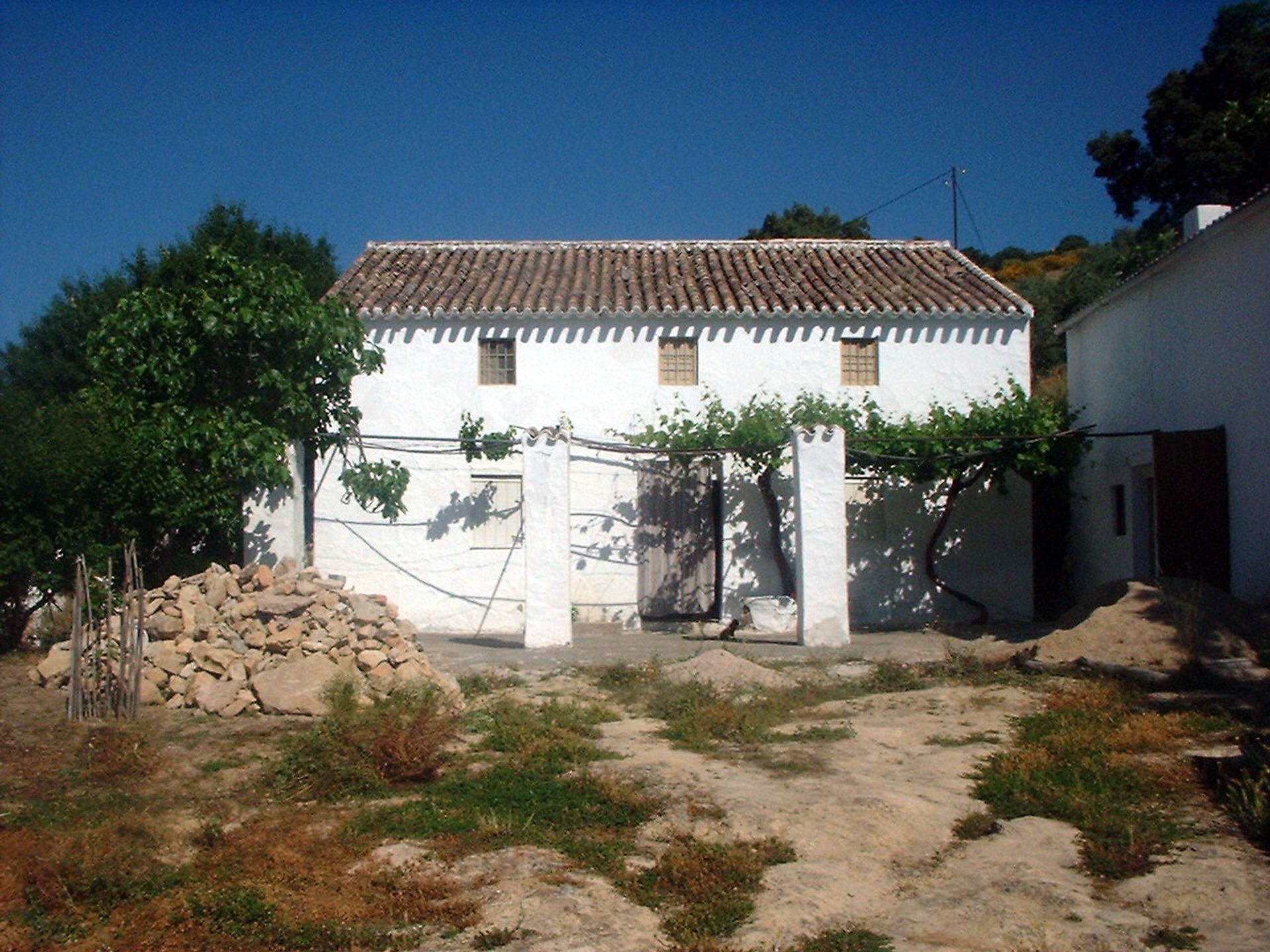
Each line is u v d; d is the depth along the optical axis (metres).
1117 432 19.55
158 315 15.59
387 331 19.55
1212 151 33.50
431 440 18.02
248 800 8.56
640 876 6.91
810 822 7.66
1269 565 14.50
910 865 7.16
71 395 19.78
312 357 16.09
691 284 20.77
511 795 8.43
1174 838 7.31
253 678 11.44
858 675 13.45
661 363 19.77
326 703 10.86
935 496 19.78
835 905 6.48
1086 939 5.93
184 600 12.40
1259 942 5.80
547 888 6.70
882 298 20.08
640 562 19.67
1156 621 12.88
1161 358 17.77
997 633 18.00
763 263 22.16
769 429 17.88
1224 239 15.62
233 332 15.38
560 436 16.92
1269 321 14.45
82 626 11.93
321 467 19.45
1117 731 9.76
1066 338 22.83
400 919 6.36
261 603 12.30
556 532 16.84
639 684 12.89
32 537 14.20
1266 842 7.16
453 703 11.26
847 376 19.77
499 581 19.45
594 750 9.73
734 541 19.56
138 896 6.74
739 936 6.05
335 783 8.70
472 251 22.72
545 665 14.68
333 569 19.44
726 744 10.11
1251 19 35.22
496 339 19.61
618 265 21.97
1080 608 14.62
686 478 19.84
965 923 6.16
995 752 9.48
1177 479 15.84
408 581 19.48
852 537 19.80
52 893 6.66
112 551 14.48
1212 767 8.39
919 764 9.20
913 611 19.73
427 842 7.55
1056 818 7.85
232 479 15.97
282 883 6.89
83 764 9.37
